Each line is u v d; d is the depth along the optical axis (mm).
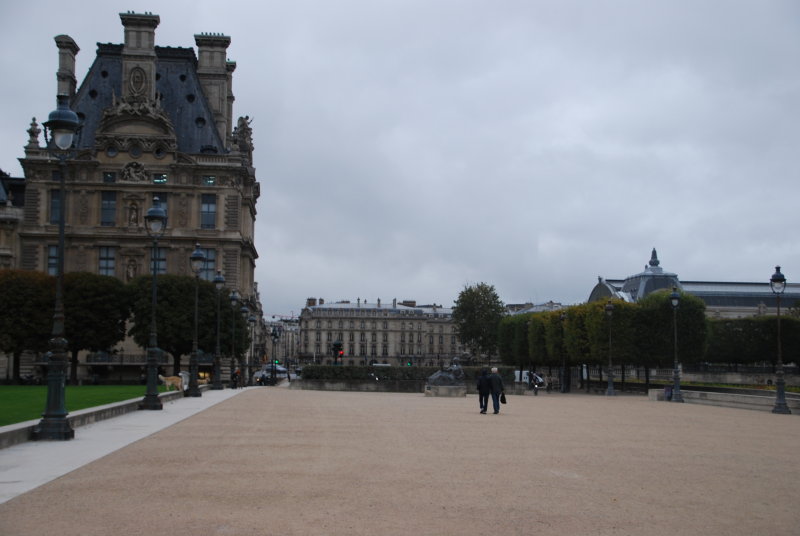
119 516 12031
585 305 86312
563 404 50812
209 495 13789
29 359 96062
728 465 18875
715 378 102250
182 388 55094
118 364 97688
